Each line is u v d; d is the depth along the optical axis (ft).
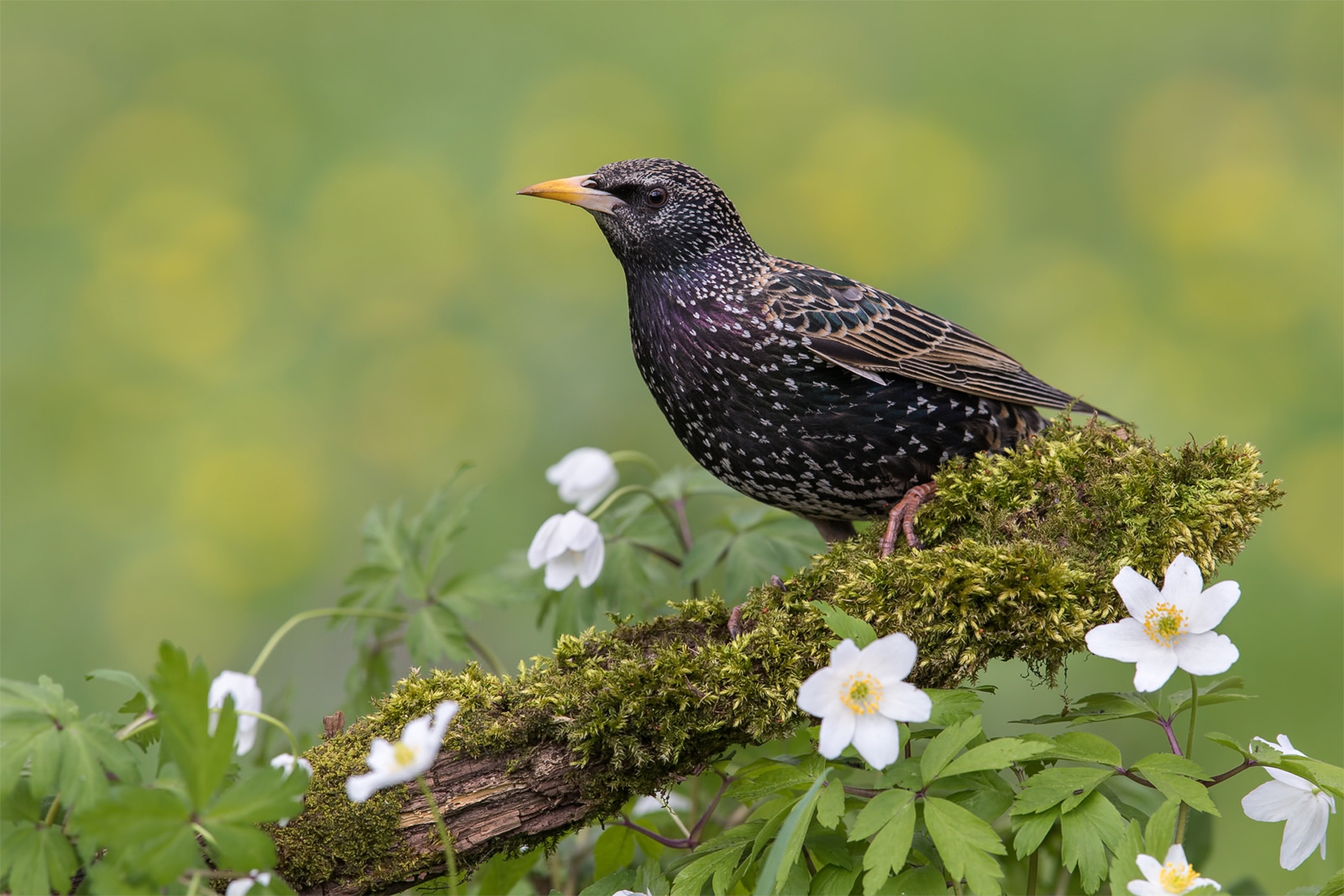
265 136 48.93
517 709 16.31
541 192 24.17
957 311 44.29
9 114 49.21
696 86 50.37
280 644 37.40
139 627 37.47
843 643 14.61
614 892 16.46
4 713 13.34
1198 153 47.60
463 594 22.27
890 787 14.69
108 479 41.42
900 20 51.75
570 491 24.49
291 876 15.56
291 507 40.11
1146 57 50.06
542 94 49.88
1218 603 15.05
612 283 44.16
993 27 51.13
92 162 48.21
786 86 50.29
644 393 40.91
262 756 22.93
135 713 15.39
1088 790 14.34
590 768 16.38
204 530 39.58
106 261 46.19
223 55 50.67
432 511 23.90
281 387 43.78
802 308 22.75
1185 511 18.13
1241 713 30.81
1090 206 47.19
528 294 44.34
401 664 31.01
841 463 23.21
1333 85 48.08
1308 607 33.40
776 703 16.62
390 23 51.21
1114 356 42.14
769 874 13.23
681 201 23.54
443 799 15.92
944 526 19.86
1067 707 16.47
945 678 17.66
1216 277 44.19
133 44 50.24
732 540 22.91
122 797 12.62
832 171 47.91
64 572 39.11
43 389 43.80
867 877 13.51
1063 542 18.53
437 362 42.88
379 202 46.70
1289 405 40.29
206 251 46.34
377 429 42.06
